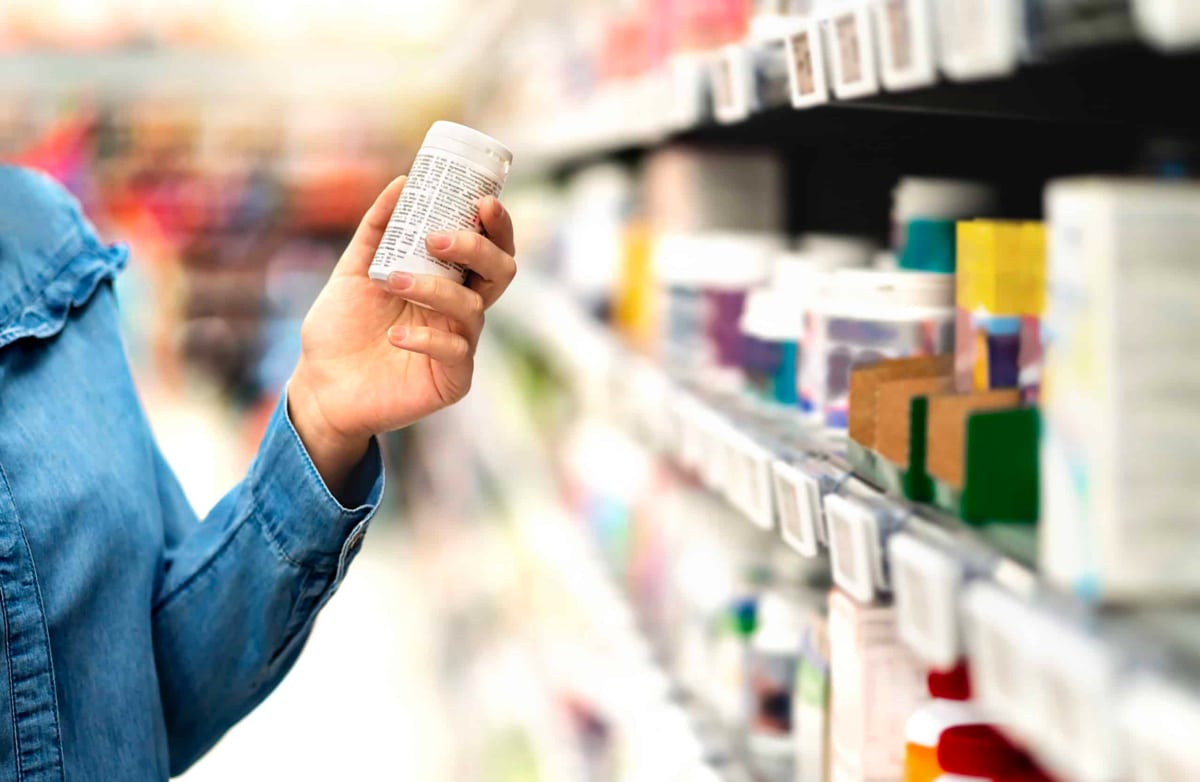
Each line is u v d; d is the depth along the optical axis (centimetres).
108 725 108
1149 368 61
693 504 189
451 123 104
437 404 110
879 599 86
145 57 638
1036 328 88
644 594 208
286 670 124
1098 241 61
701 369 174
